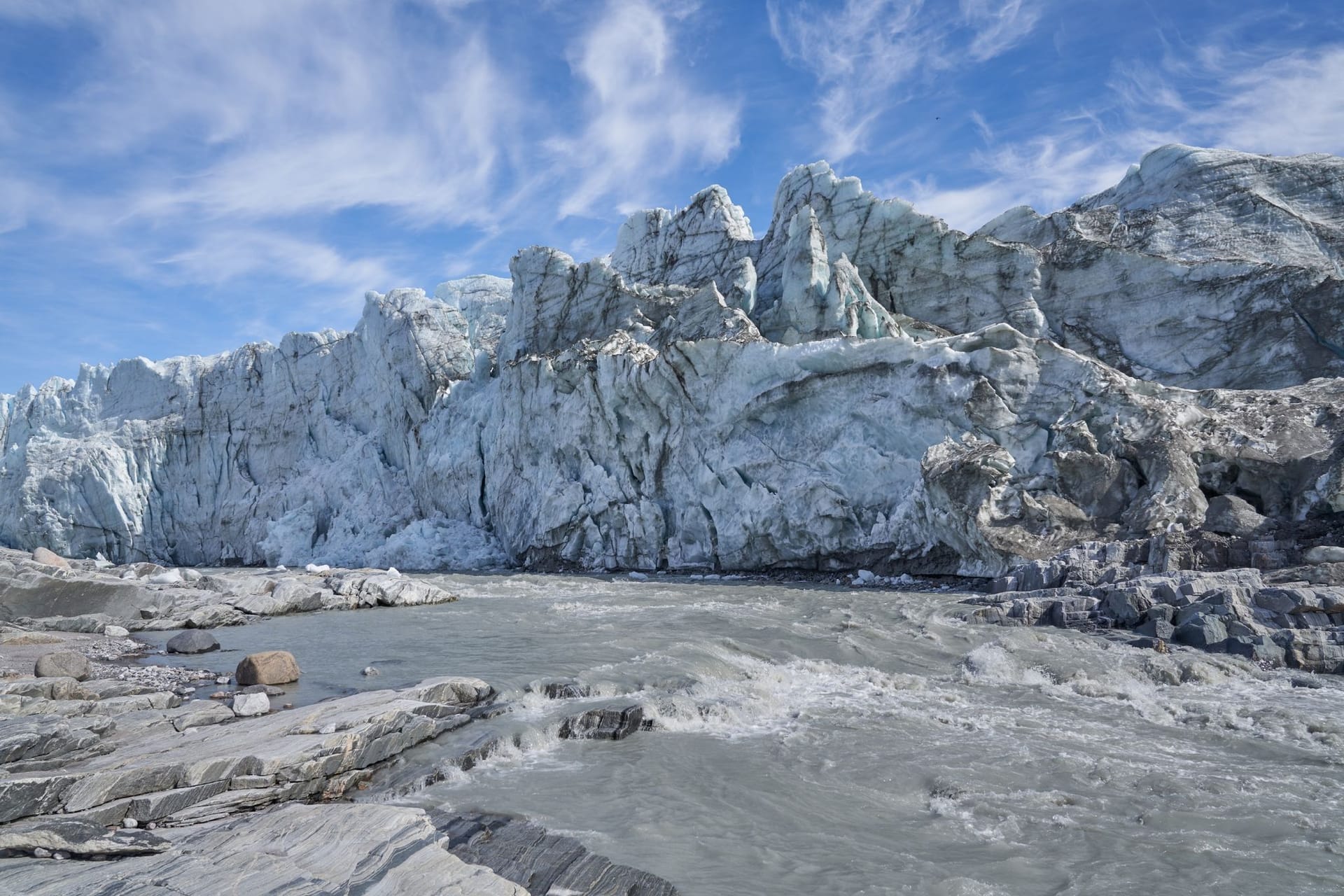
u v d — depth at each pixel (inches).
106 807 263.6
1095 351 1083.9
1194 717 395.5
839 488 982.4
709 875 246.2
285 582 826.2
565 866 247.0
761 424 1086.4
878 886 240.8
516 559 1338.6
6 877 227.1
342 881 223.3
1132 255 1091.9
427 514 1567.4
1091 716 404.5
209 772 287.1
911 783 321.1
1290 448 746.8
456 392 1579.7
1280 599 519.2
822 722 397.4
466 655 527.5
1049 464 860.0
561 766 341.1
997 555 796.0
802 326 1181.1
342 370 1827.0
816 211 1352.1
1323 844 265.3
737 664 495.5
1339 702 412.8
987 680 470.0
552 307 1514.5
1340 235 1072.8
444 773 325.4
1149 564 654.5
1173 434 788.6
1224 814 289.1
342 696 414.0
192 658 549.6
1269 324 968.9
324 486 1713.8
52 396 2098.9
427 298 1749.5
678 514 1141.7
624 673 464.4
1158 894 235.9
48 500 1827.0
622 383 1195.3
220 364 1983.3
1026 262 1160.2
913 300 1242.6
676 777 327.3
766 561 1044.5
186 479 1926.7
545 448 1330.0
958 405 921.5
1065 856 260.4
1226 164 1192.2
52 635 613.0
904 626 606.9
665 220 1678.2
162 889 219.0
